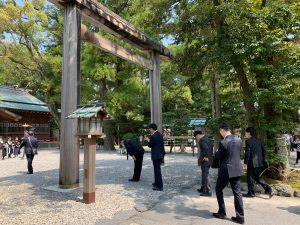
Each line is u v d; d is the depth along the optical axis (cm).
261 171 673
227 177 450
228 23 713
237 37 662
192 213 484
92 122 517
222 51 663
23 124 2495
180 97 1927
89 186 516
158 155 652
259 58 674
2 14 1526
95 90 1916
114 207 495
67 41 658
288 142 1505
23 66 1875
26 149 898
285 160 726
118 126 2148
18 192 604
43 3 1769
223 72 781
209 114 2119
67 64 654
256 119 727
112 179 782
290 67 629
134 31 896
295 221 453
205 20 745
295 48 661
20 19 1630
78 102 662
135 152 748
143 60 1022
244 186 678
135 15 1653
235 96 850
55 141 2772
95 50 1659
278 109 668
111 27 811
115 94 1728
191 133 1858
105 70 1616
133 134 1903
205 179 615
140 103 1891
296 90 680
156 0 883
